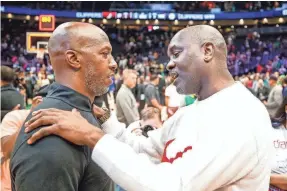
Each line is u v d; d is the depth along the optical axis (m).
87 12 22.67
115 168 1.33
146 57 22.72
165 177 1.34
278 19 22.61
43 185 1.24
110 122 1.94
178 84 1.60
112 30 26.31
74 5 23.84
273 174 2.41
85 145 1.35
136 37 26.20
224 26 25.48
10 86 3.69
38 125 1.30
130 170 1.33
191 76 1.56
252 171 1.44
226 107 1.47
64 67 1.41
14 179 1.34
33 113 1.34
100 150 1.33
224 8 23.95
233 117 1.43
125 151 1.35
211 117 1.47
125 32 26.44
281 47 22.22
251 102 1.50
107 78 1.43
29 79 12.02
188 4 24.08
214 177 1.36
